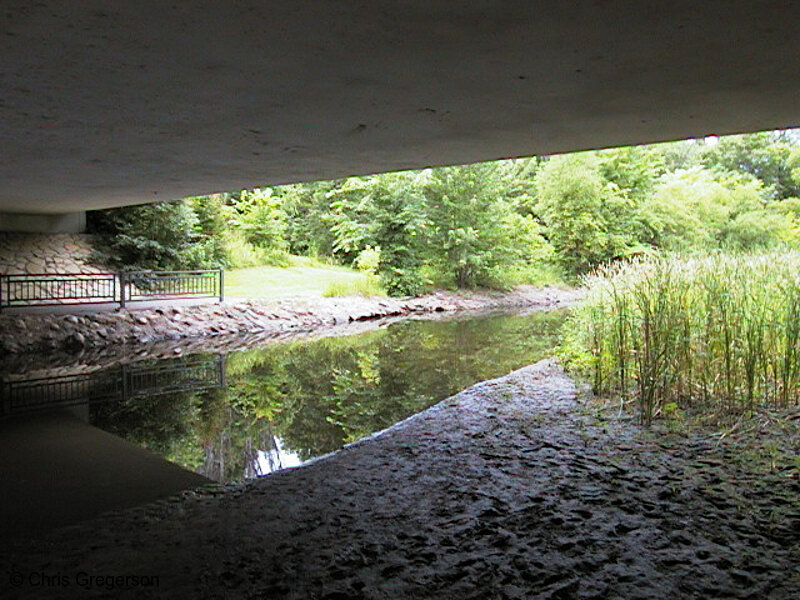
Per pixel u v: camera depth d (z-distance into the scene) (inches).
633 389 205.9
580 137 189.8
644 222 871.1
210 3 88.0
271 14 92.2
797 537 98.5
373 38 102.7
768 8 90.0
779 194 997.8
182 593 90.7
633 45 106.0
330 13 92.0
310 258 807.7
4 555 110.3
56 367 354.6
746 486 121.1
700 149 1154.7
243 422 234.4
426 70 120.9
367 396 272.7
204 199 668.7
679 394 188.4
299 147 204.7
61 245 535.5
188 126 171.3
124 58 112.0
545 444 159.2
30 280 450.3
